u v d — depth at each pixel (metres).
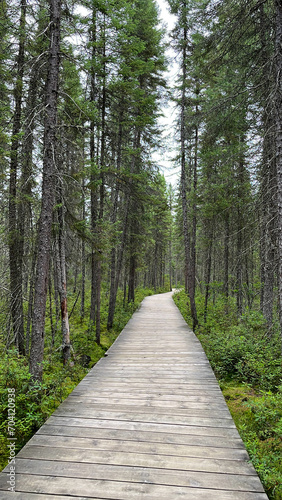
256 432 4.36
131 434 3.63
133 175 10.08
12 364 5.34
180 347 8.19
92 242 8.11
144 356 7.29
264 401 4.91
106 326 12.46
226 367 7.21
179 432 3.68
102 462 3.07
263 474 3.20
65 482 2.78
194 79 12.68
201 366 6.46
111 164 11.30
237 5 6.67
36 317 4.93
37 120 6.82
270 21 6.27
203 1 10.76
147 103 10.33
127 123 10.41
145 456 3.17
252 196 8.27
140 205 14.05
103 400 4.68
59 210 7.60
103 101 9.96
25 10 7.20
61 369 7.18
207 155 9.30
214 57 7.78
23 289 8.10
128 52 9.12
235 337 8.28
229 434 3.64
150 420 4.00
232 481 2.80
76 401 4.64
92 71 8.51
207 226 14.34
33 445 3.40
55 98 5.17
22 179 7.43
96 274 10.85
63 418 4.07
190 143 15.48
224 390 5.98
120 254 13.56
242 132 8.69
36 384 4.65
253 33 6.88
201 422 3.94
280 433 3.99
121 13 8.41
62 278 7.93
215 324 11.41
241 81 7.46
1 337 7.69
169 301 23.19
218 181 11.57
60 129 7.19
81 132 8.22
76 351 8.89
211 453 3.24
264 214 7.03
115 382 5.48
